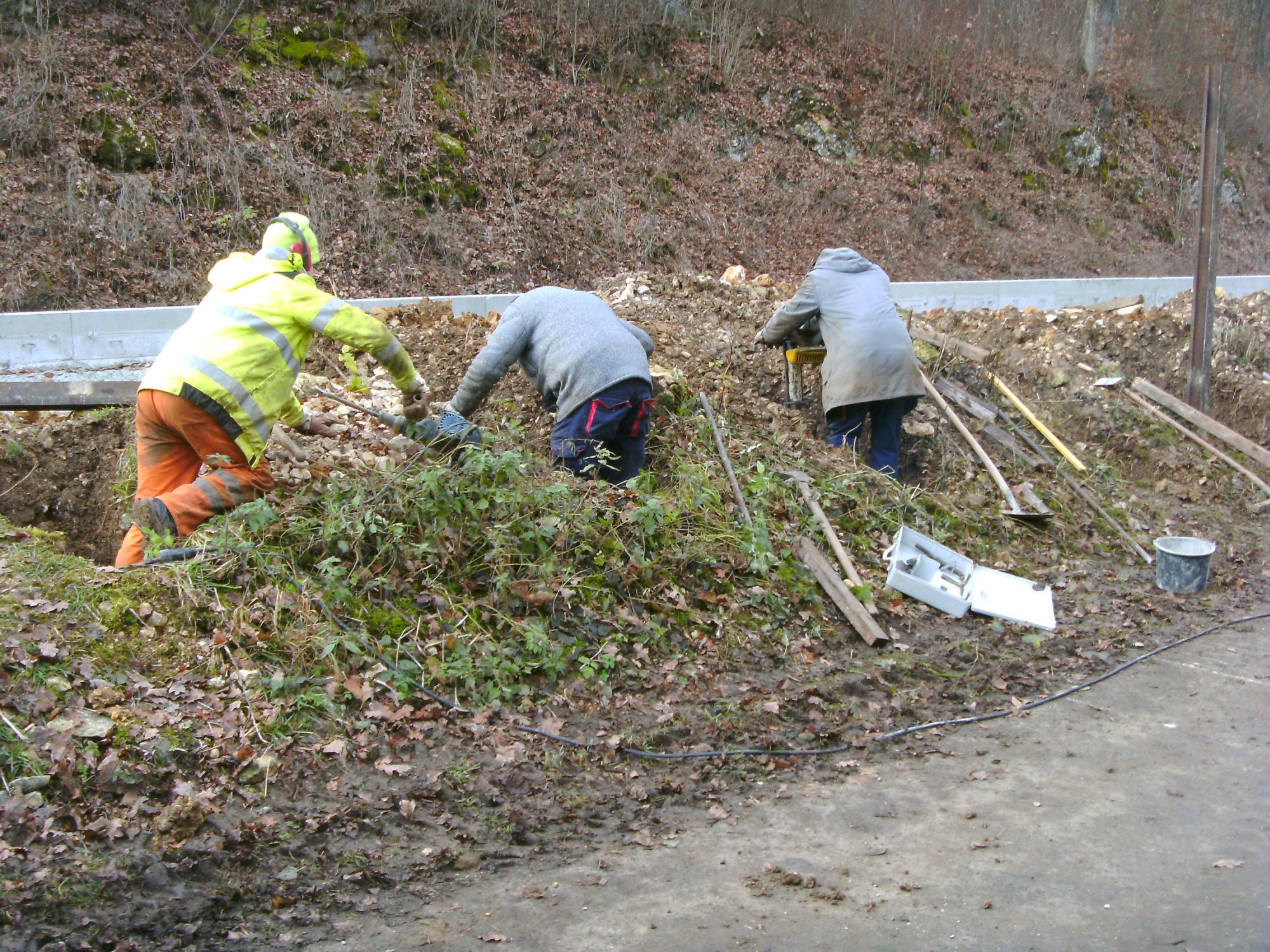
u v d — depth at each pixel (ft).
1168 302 35.12
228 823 10.78
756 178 52.42
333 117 41.55
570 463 18.43
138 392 15.53
